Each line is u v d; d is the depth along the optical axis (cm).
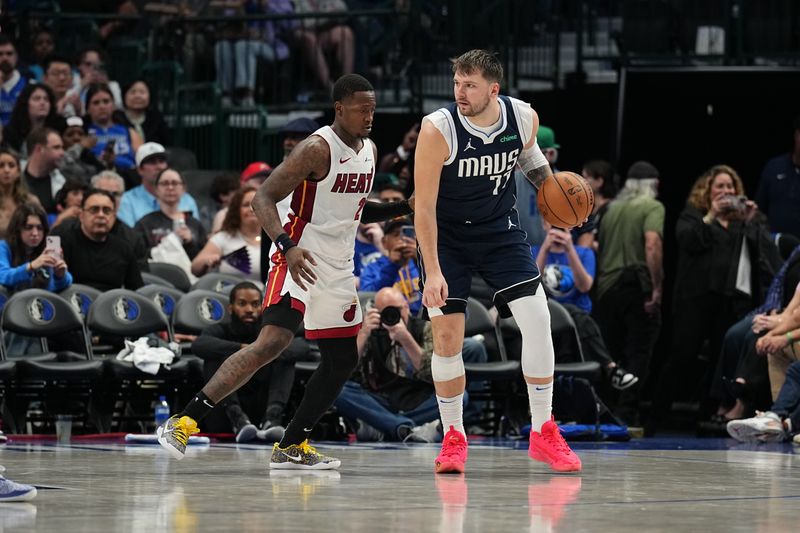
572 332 1255
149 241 1403
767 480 667
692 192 1403
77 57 1834
